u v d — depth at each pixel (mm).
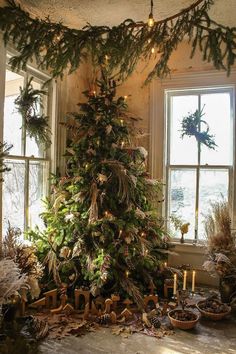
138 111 3281
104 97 2615
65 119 3029
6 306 1998
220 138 3084
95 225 2482
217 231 2670
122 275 2496
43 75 2816
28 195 2672
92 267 2383
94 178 2531
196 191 3168
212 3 1803
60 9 2500
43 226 2861
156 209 3068
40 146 2840
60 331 2031
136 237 2520
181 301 2357
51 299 2408
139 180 2674
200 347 1909
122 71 2172
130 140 2824
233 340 2002
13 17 1932
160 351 1852
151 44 1994
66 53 1974
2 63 2211
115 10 2520
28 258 2186
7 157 2416
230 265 2504
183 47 3107
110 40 1936
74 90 3188
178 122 3238
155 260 2650
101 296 2432
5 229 2416
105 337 2002
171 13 2539
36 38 1943
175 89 3162
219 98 3084
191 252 3072
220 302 2443
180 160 3232
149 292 2637
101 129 2572
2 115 2219
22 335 1926
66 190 2678
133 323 2191
